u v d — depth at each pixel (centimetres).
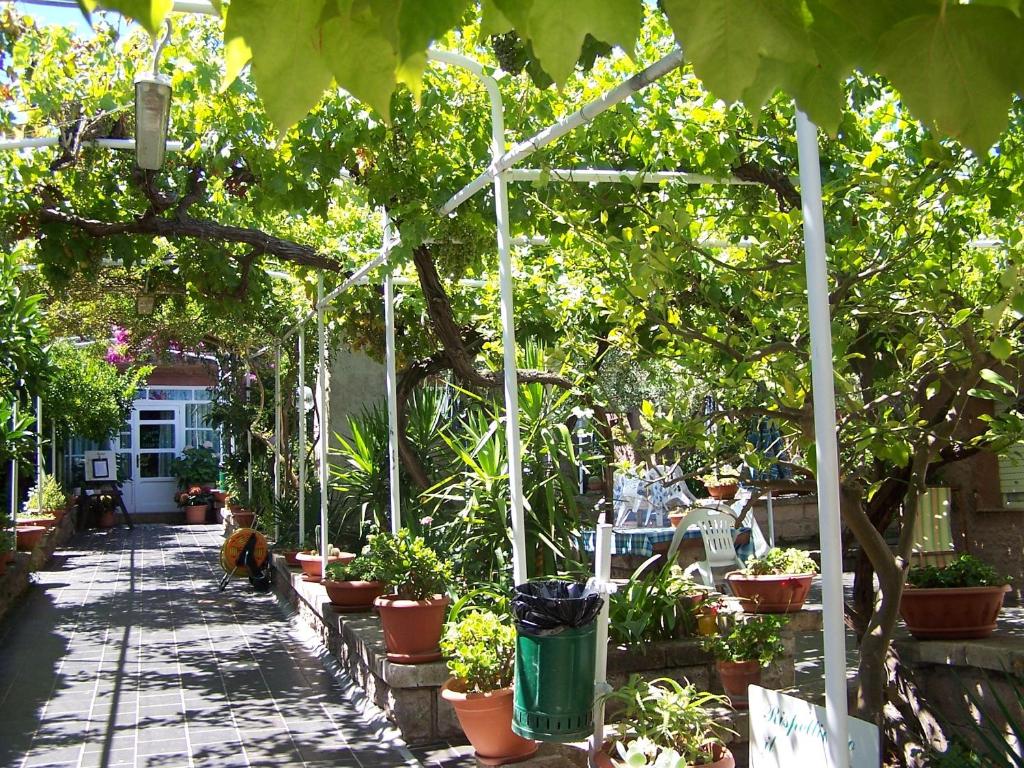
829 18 101
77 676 674
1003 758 327
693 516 617
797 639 686
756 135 491
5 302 866
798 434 347
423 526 714
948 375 355
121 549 1518
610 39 100
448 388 887
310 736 525
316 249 755
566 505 629
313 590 779
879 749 265
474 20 429
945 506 643
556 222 508
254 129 533
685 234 353
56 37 586
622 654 495
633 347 374
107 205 693
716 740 368
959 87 98
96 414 1702
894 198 321
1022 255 290
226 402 1608
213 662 712
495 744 428
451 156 559
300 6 102
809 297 253
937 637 435
